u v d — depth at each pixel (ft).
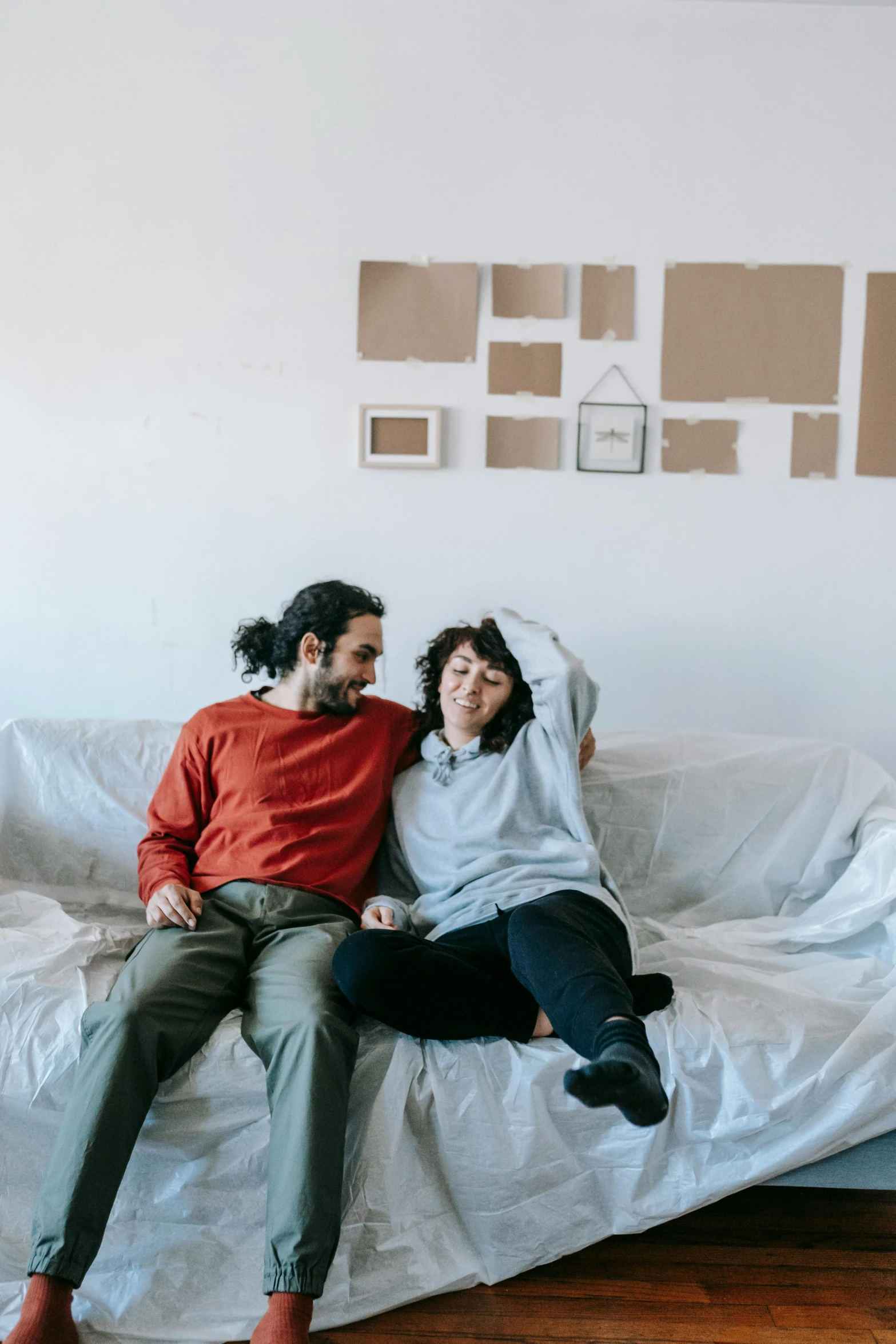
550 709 5.14
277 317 7.05
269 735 5.42
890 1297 4.25
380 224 7.02
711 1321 4.07
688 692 7.18
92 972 4.63
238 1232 4.11
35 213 7.02
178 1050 4.20
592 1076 3.36
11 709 7.23
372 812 5.41
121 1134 3.84
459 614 7.14
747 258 7.01
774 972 5.08
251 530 7.13
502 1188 4.17
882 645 7.12
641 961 5.10
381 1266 4.08
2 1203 4.11
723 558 7.10
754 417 7.04
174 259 7.04
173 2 6.95
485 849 5.14
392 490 7.09
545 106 6.97
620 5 6.93
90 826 5.84
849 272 7.00
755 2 6.91
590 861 5.02
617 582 7.13
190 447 7.10
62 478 7.12
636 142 6.98
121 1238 4.08
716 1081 4.30
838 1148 4.35
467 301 7.00
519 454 7.05
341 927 4.89
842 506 7.06
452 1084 4.21
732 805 5.87
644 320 7.03
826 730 7.16
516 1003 4.36
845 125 6.96
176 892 4.80
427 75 6.97
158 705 7.23
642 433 7.02
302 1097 3.90
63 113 6.98
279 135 7.00
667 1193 4.28
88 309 7.05
